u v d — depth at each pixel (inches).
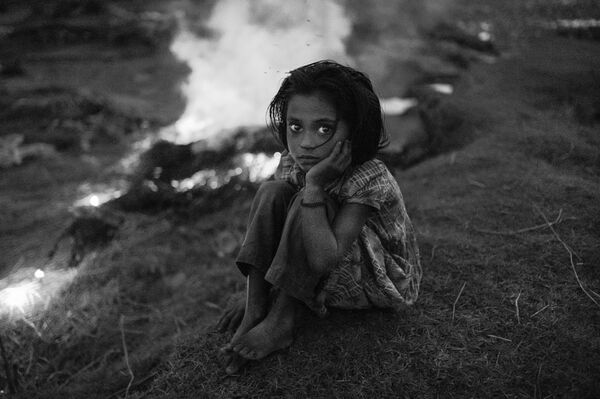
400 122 189.6
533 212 106.1
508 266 91.7
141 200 154.4
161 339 105.7
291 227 68.2
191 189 155.6
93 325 115.7
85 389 93.0
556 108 167.5
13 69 319.0
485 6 408.5
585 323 76.7
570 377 67.8
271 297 81.5
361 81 69.3
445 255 97.0
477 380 69.6
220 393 74.2
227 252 135.0
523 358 72.0
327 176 66.6
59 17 449.7
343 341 77.9
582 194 109.7
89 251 139.7
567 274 87.7
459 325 79.4
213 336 86.3
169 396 76.0
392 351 75.7
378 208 69.4
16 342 111.0
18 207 167.5
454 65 249.9
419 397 68.7
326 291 74.2
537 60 225.5
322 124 65.7
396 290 74.9
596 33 280.7
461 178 127.7
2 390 99.1
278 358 76.9
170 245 140.2
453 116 167.0
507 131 148.6
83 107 242.5
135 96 271.0
